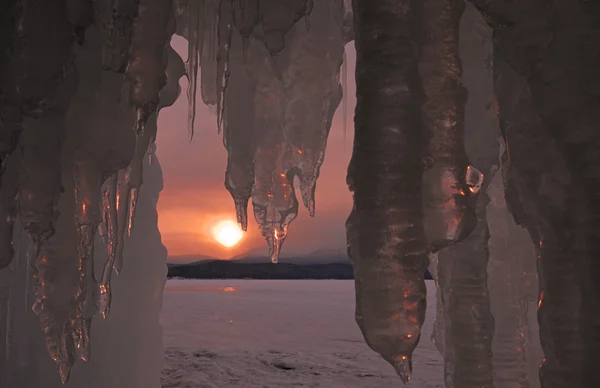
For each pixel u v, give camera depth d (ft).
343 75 11.90
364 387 27.32
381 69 5.83
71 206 7.65
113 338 14.35
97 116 7.72
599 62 4.75
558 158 5.03
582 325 4.61
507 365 9.14
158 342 15.94
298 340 44.75
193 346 40.27
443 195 6.28
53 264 7.45
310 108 10.59
